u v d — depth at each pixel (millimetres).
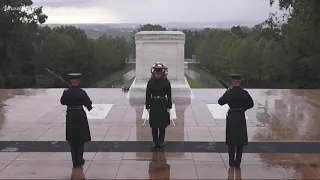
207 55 75562
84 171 6051
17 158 6660
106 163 6395
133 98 12398
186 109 10797
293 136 8070
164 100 6941
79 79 6227
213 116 9922
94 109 10703
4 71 46031
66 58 54125
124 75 78375
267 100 12336
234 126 6020
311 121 9422
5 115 10109
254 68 50500
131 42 120438
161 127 6965
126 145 7387
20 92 14109
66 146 7340
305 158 6625
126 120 9469
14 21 45250
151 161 6488
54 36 54781
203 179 5711
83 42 61375
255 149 7145
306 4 29719
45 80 53844
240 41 55250
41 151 7043
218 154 6848
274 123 9219
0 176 5844
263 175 5859
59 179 5738
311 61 35469
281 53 42969
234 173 5938
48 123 9195
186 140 7723
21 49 48000
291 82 42344
